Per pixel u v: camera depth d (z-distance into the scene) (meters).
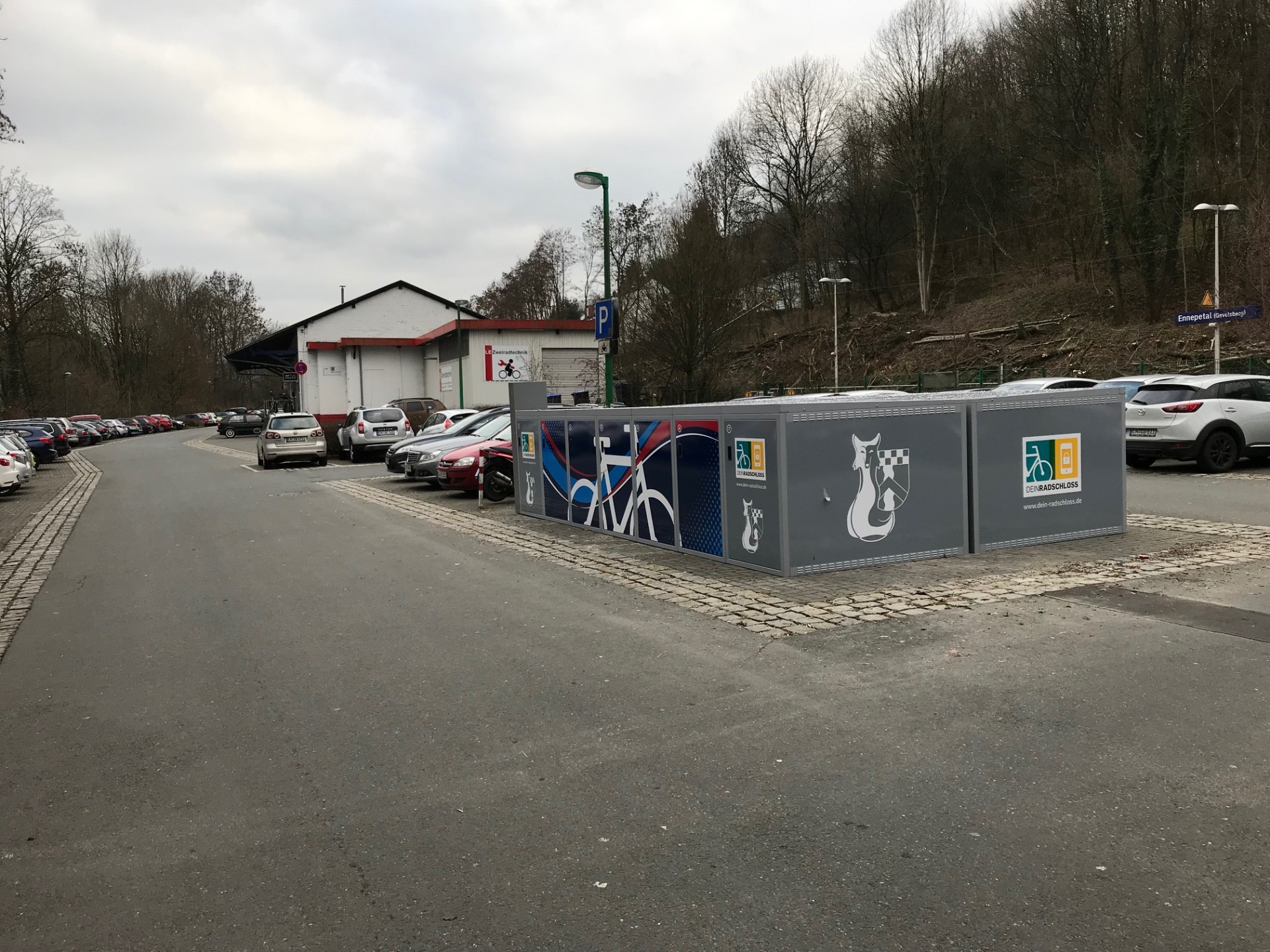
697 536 9.43
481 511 14.24
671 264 37.00
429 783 4.19
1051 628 6.22
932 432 8.72
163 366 88.62
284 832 3.77
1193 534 9.52
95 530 13.90
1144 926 2.91
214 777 4.36
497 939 2.96
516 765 4.35
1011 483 9.10
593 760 4.37
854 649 5.96
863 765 4.18
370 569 9.59
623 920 3.04
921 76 55.03
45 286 59.88
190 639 6.96
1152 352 38.06
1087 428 9.45
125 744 4.85
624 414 10.63
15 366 61.25
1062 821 3.60
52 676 6.18
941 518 8.81
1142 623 6.23
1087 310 46.56
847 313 64.06
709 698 5.16
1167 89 41.09
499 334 37.81
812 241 63.16
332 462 29.41
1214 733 4.37
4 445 22.75
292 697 5.49
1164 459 17.67
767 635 6.38
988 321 51.88
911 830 3.58
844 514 8.40
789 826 3.64
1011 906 3.04
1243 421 15.41
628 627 6.76
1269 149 39.06
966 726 4.59
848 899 3.12
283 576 9.34
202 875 3.45
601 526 11.38
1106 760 4.14
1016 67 52.34
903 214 61.31
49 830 3.88
